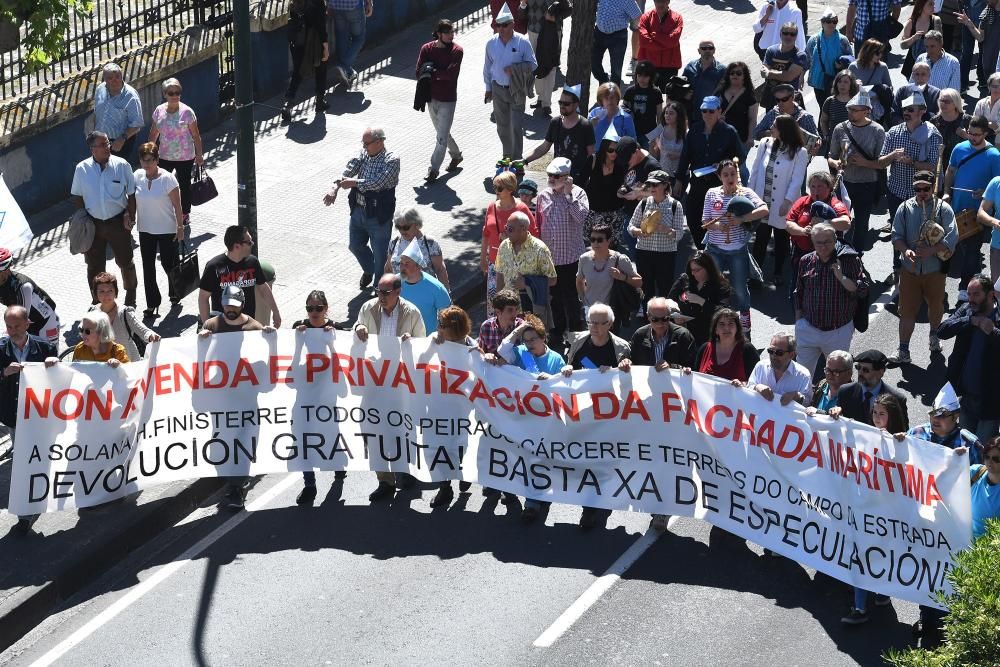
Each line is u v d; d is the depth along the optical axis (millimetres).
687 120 16188
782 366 10672
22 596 9984
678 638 9688
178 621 9953
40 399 10664
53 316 11789
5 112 15766
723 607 10047
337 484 11695
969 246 14539
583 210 13406
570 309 13617
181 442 11156
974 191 14391
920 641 9750
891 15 21422
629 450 10805
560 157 14078
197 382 11109
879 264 15820
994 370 11469
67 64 17047
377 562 10578
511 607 10008
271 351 11133
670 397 10625
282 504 11438
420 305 12078
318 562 10594
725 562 10570
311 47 18656
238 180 12695
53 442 10734
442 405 11094
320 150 18031
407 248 12102
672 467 10734
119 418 10875
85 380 10742
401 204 16688
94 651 9672
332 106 19297
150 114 17469
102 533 10742
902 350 13586
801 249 13828
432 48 16859
